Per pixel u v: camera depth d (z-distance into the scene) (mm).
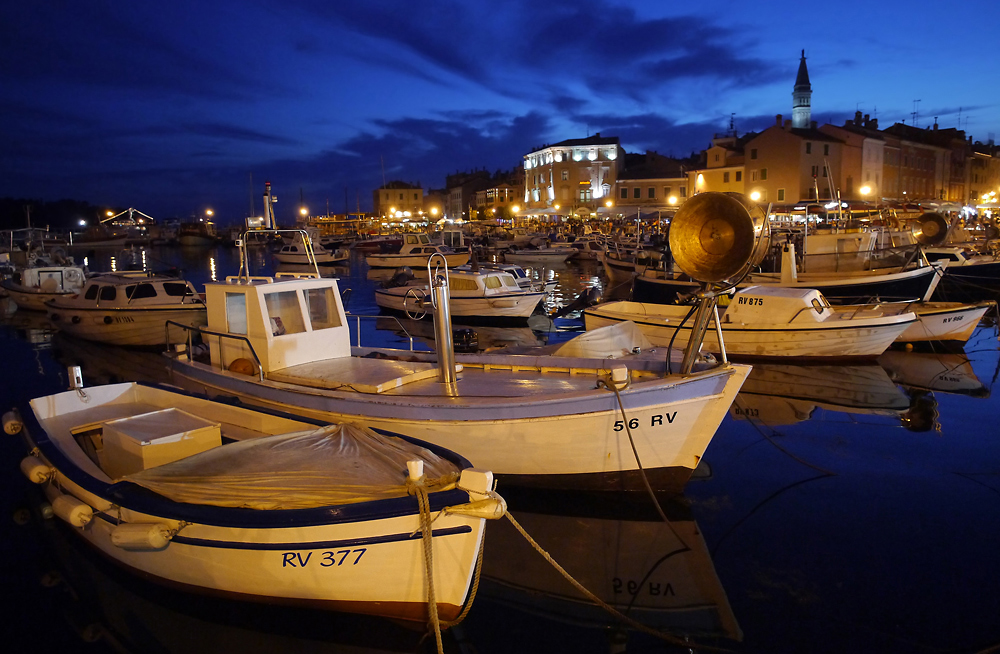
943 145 67625
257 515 4508
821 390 11914
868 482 7703
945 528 6539
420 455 5289
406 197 119938
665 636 4918
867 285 17672
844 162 53531
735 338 14023
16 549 6242
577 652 4793
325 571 4656
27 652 4797
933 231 23359
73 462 5797
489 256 45875
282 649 4848
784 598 5387
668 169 70812
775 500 7246
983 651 4664
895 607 5227
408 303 21703
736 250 6137
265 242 75438
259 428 6758
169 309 16547
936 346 15414
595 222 63156
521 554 6172
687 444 6992
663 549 6223
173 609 5344
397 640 4926
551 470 6887
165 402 7508
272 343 8078
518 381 7750
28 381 13281
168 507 4746
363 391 7270
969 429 9641
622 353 8953
